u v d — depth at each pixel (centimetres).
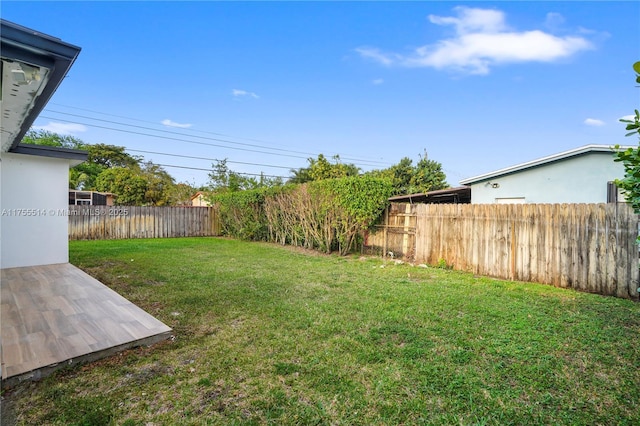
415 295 540
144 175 2478
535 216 670
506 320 421
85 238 1431
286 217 1251
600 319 427
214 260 892
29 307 441
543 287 620
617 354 327
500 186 1020
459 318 429
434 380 279
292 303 490
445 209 829
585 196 855
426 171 2277
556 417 232
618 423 225
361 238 1067
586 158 855
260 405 243
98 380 275
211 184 2397
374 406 244
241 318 425
